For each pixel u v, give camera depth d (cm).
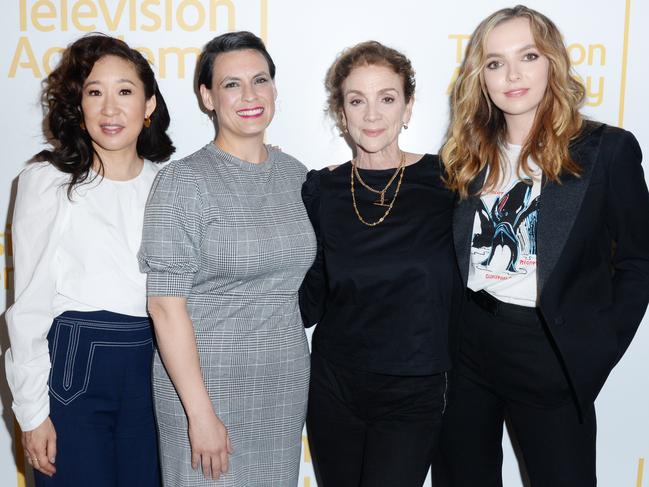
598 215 142
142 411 155
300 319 158
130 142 155
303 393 157
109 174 156
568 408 151
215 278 144
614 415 208
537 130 146
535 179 146
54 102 152
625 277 148
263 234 145
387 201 156
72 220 148
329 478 163
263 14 194
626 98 196
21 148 196
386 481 149
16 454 209
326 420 159
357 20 194
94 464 148
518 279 147
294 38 195
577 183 140
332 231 156
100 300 148
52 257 144
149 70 160
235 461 149
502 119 156
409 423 152
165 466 150
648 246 146
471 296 156
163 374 147
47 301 144
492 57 147
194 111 197
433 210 155
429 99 197
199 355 145
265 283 148
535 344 148
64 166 148
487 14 193
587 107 197
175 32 194
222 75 149
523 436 158
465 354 161
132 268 151
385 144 156
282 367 151
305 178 165
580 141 143
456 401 164
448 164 158
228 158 149
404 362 148
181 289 139
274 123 198
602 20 193
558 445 151
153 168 165
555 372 147
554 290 141
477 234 151
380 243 152
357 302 152
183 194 140
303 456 215
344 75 157
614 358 144
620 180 140
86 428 147
